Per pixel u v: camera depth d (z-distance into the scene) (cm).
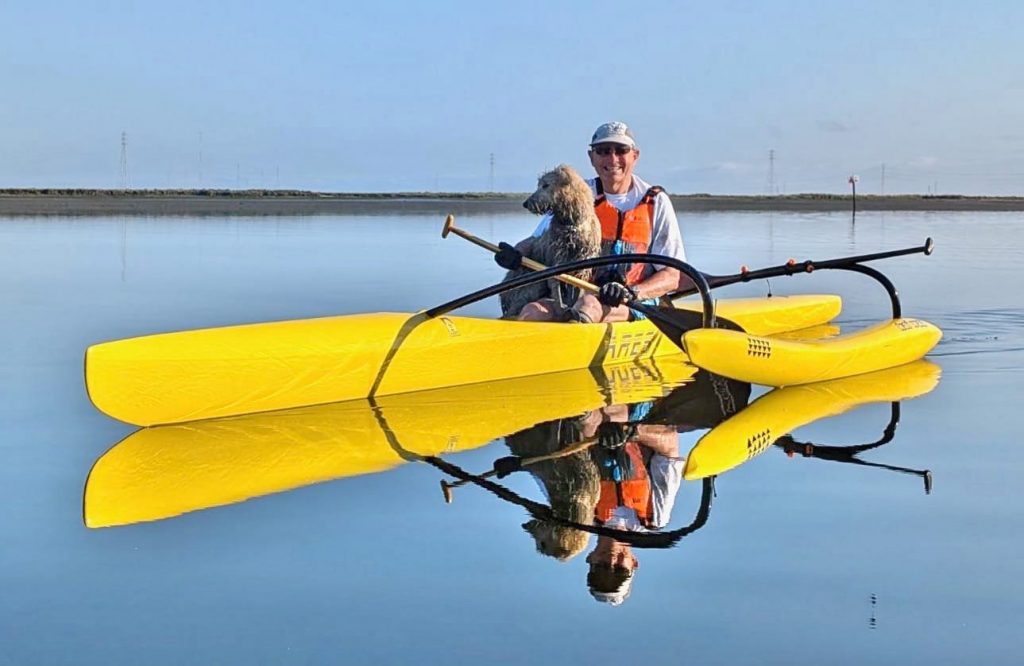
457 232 563
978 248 1524
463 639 226
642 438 404
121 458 373
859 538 288
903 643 224
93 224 2191
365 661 215
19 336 662
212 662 215
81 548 281
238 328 462
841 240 1641
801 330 718
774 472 355
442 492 331
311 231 1972
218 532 294
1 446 392
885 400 478
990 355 605
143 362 415
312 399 464
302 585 256
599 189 611
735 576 261
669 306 608
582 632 229
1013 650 221
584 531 295
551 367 548
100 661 216
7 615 239
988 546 281
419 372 495
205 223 2280
